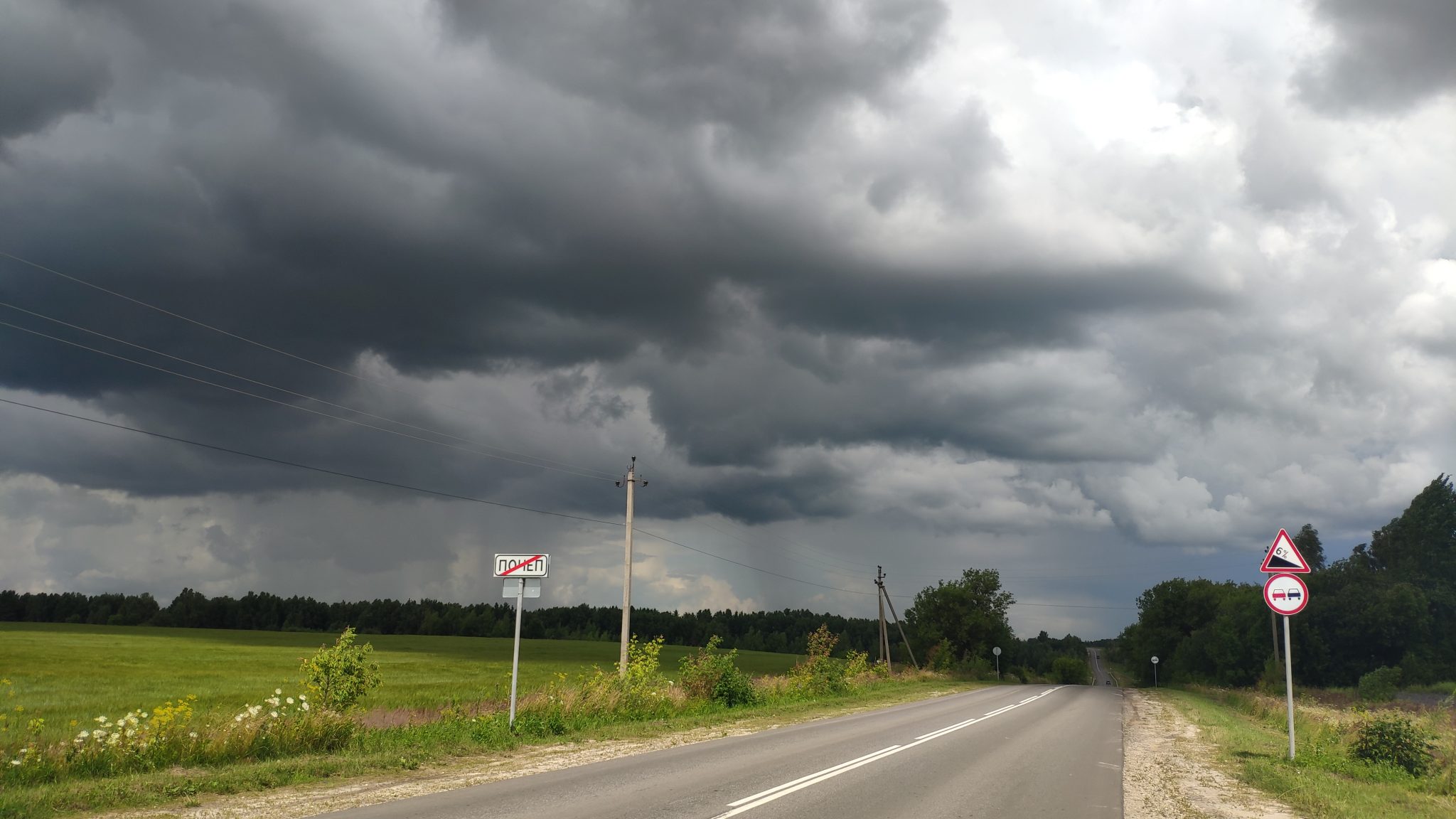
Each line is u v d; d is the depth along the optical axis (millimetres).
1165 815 10516
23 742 12828
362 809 10023
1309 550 112000
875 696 37906
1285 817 10586
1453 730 18625
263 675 52406
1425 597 75000
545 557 19000
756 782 12039
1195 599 105562
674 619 163250
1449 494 86938
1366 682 45688
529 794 10984
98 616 147750
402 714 20125
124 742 12992
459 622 151500
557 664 71000
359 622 151625
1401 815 10844
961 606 91125
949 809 10250
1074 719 25375
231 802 10617
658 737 18750
